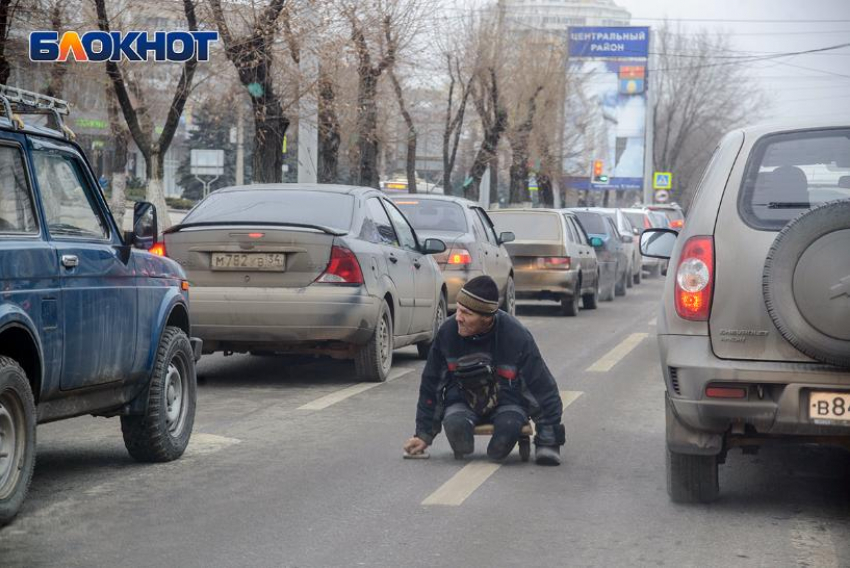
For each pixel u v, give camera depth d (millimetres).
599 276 29672
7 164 6961
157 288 8688
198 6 30469
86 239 7754
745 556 6312
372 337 13008
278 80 31641
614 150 85250
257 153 30719
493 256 20062
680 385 6828
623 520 7090
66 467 8664
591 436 10094
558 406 8766
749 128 7309
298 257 12297
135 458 8820
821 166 6965
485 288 8539
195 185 83812
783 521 7102
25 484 6801
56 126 7848
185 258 12422
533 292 24172
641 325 22312
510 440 8648
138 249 8711
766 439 6965
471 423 8680
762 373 6613
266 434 10078
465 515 7188
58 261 7152
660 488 8000
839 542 6621
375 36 35562
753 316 6707
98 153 48031
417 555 6297
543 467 8688
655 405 11953
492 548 6445
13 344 6777
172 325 9344
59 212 7480
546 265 24078
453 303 18625
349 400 12047
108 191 58156
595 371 14883
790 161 7016
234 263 12336
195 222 12570
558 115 63312
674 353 6859
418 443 8945
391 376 13969
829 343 6348
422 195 19703
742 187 6969
